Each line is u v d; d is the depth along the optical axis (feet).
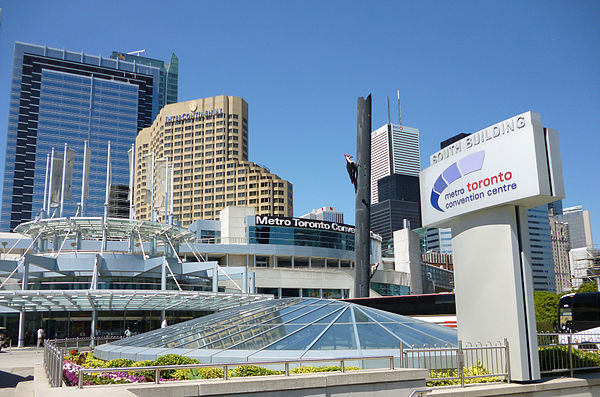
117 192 651.66
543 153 59.26
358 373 48.47
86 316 220.84
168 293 187.93
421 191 76.07
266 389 44.24
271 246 368.07
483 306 63.36
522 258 61.36
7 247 316.40
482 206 63.93
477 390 54.49
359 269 242.58
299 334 72.54
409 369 52.08
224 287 285.84
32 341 211.41
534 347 59.36
